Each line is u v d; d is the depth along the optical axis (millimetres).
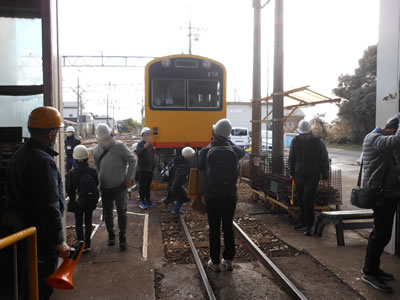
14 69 3693
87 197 4449
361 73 33906
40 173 2451
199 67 9961
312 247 4816
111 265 4219
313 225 6004
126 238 5207
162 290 3609
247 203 7848
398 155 3275
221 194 3812
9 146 3205
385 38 4574
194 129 9969
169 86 9859
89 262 4316
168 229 5957
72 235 5504
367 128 33938
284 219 6500
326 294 3406
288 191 6262
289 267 4102
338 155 25578
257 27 8695
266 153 9336
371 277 3551
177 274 4000
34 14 3613
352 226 5051
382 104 4645
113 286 3650
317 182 5473
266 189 7207
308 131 5398
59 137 3766
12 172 2498
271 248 4934
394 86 4422
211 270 4109
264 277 3906
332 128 42000
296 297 3344
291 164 5727
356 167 16906
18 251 2738
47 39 3436
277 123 7277
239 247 4969
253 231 5730
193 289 3627
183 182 6688
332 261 4188
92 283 3721
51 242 2486
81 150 4512
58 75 3807
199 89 10000
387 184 3361
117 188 4781
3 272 2789
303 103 8469
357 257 4332
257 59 8695
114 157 4723
